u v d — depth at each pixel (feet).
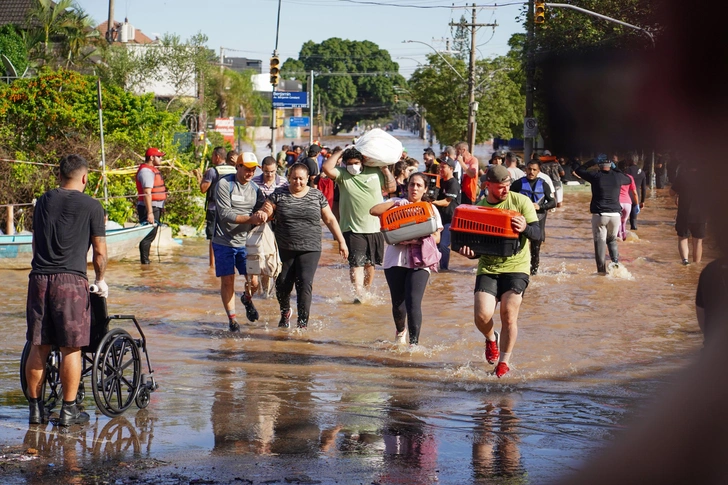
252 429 20.77
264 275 34.83
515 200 27.84
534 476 16.85
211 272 52.75
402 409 22.99
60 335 20.43
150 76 175.32
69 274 20.54
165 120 77.92
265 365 28.76
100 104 61.05
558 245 68.95
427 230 31.14
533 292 45.32
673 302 42.16
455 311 39.86
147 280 48.98
